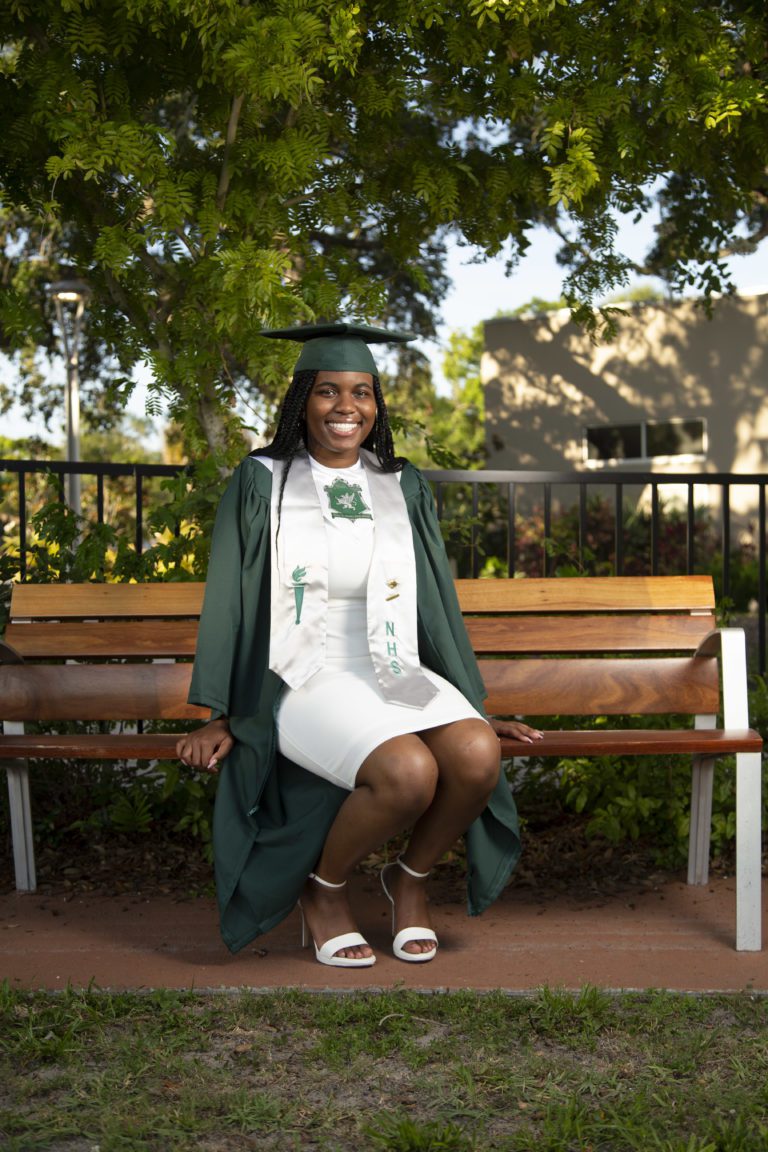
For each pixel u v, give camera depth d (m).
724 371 16.78
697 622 3.76
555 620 3.76
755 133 5.30
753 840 3.16
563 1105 2.28
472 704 3.27
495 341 18.34
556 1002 2.71
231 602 3.13
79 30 4.45
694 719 3.71
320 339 3.27
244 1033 2.64
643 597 3.78
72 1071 2.43
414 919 3.12
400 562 3.17
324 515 3.16
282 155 4.71
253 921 3.03
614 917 3.46
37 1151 2.13
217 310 4.71
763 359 16.52
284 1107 2.30
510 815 3.20
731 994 2.82
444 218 5.53
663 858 3.96
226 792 3.12
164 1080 2.41
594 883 3.79
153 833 4.24
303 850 3.03
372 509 3.21
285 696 3.12
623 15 4.79
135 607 3.74
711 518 16.58
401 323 14.54
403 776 2.84
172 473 4.89
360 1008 2.73
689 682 3.66
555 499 17.70
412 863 3.13
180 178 4.66
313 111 5.04
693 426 17.02
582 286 6.07
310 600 3.11
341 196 5.26
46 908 3.57
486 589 3.78
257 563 3.16
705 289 7.00
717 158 5.89
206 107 5.02
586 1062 2.48
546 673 3.67
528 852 4.10
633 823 3.96
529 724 4.31
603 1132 2.19
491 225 5.81
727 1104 2.28
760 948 3.16
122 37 4.53
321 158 4.86
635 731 3.38
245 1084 2.40
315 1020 2.70
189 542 4.50
